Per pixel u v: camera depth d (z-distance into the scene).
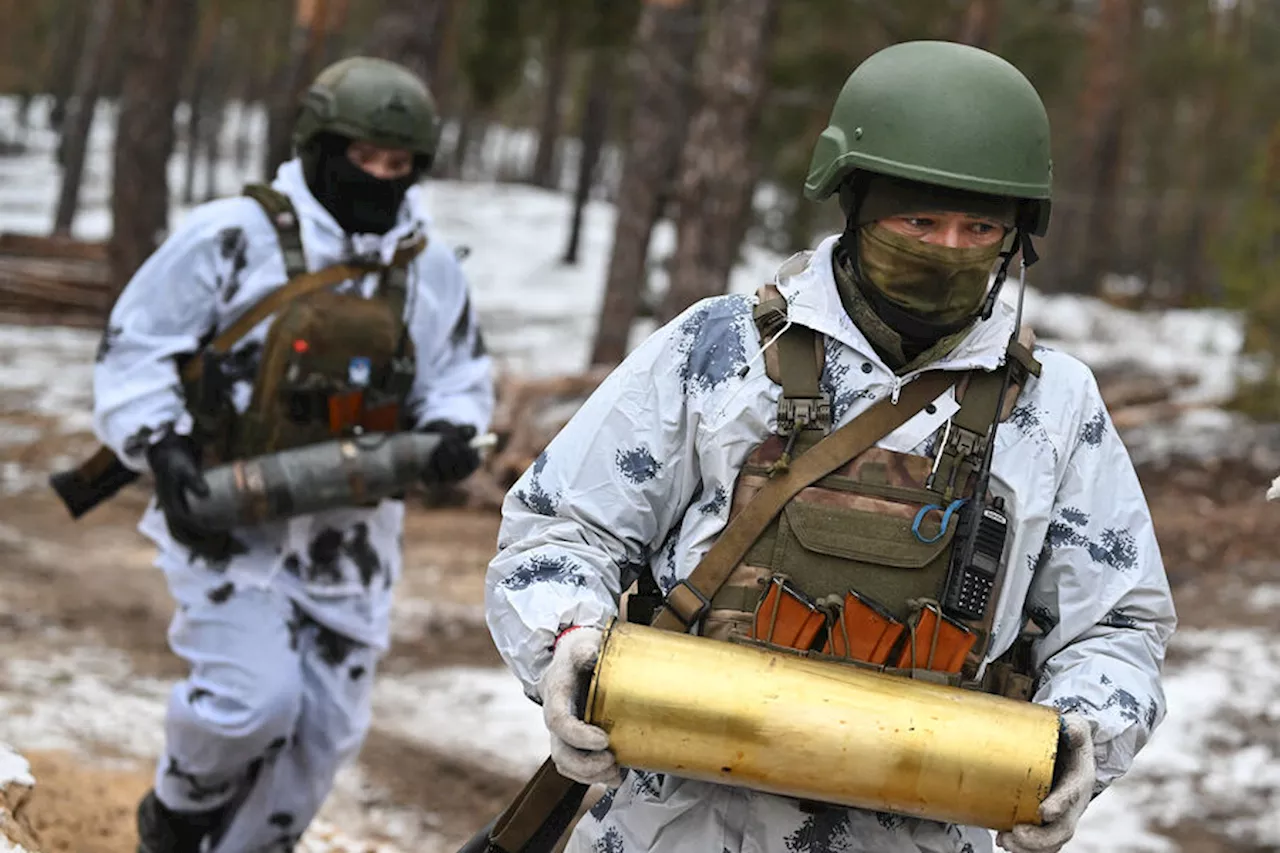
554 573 2.41
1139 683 2.37
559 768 2.24
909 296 2.33
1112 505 2.44
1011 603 2.40
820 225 32.06
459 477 4.43
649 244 19.94
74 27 50.50
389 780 6.27
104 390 4.23
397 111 4.27
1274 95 41.00
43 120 64.56
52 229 36.88
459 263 4.60
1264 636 8.98
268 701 4.20
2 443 13.81
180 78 20.98
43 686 6.75
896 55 2.37
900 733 2.17
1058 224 29.39
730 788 2.42
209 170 45.75
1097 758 2.31
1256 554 11.14
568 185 63.09
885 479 2.35
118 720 6.39
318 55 18.83
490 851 2.57
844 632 2.32
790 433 2.37
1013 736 2.17
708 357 2.43
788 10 21.83
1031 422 2.40
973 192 2.30
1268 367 15.88
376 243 4.36
